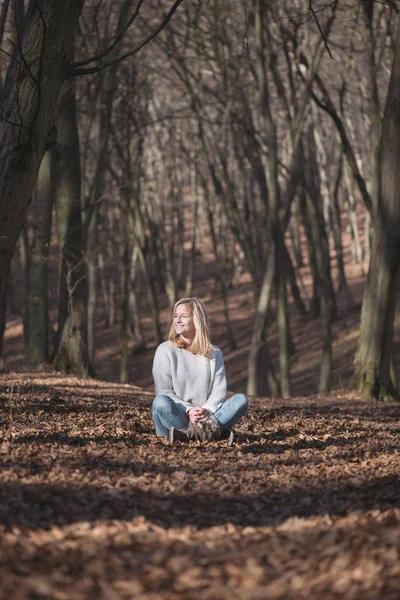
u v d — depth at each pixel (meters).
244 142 24.38
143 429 7.53
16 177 6.75
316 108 35.66
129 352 37.31
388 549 3.71
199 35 21.36
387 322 15.60
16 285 49.56
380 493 4.94
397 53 14.77
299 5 19.53
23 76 6.82
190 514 4.52
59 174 16.95
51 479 4.95
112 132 23.64
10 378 14.07
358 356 15.98
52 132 7.35
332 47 20.31
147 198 41.91
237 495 4.96
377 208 15.57
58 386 13.22
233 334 38.75
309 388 27.89
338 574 3.44
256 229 33.50
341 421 9.66
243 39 20.58
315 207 23.55
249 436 7.52
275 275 20.62
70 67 7.21
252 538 4.00
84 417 8.43
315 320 36.56
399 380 25.12
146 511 4.48
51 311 37.09
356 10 18.27
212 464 5.84
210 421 6.65
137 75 24.64
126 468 5.49
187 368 6.82
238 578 3.42
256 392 20.11
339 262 37.84
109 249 33.69
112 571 3.44
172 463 5.80
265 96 19.88
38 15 7.02
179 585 3.31
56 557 3.53
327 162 42.03
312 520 4.38
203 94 23.56
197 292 47.25
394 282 15.49
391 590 3.22
